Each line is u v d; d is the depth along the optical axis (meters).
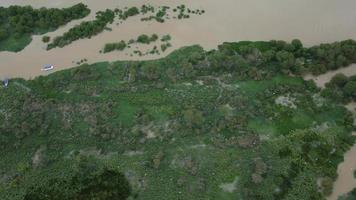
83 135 69.81
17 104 74.12
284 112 69.25
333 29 78.38
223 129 68.19
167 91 72.94
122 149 67.94
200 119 68.44
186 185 63.88
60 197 64.50
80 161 67.00
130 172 65.81
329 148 65.69
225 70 74.38
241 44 77.12
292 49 74.88
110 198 63.69
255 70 73.06
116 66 76.69
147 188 64.31
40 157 68.44
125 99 72.75
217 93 71.94
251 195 62.34
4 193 65.81
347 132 67.38
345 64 73.62
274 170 64.31
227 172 64.38
